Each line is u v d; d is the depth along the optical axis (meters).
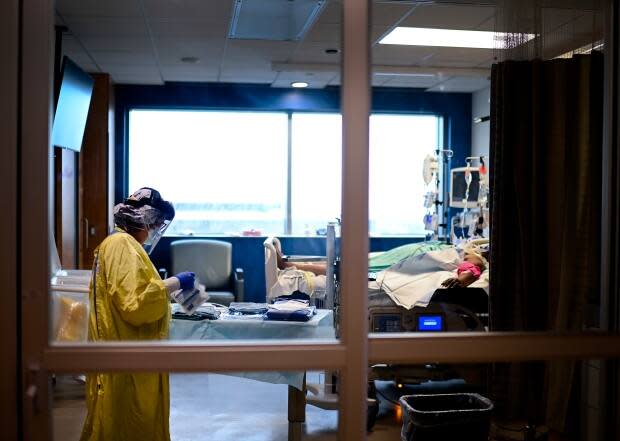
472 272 3.57
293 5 3.98
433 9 3.95
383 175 7.15
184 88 6.77
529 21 2.43
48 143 1.52
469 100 7.20
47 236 1.52
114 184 6.67
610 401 1.83
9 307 1.50
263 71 6.09
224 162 7.00
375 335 1.62
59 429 3.37
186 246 6.36
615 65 1.89
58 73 4.51
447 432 2.92
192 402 4.09
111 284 2.35
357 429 1.59
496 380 2.79
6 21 1.49
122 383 2.34
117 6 4.06
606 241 1.90
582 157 2.36
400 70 5.70
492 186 2.54
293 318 2.97
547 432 2.57
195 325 2.92
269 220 7.10
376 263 4.20
